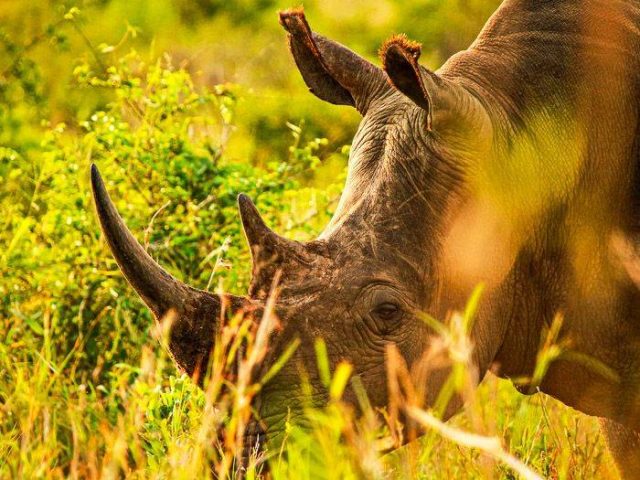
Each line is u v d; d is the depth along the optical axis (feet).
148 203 48.88
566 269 35.35
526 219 34.53
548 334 35.27
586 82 35.32
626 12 36.60
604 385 36.32
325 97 37.14
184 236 47.01
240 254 47.42
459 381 30.78
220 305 31.63
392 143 33.83
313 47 34.96
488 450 27.86
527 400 41.32
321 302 32.09
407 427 33.01
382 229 32.91
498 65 35.14
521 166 34.32
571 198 35.04
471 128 33.12
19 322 44.42
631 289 35.53
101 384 44.14
